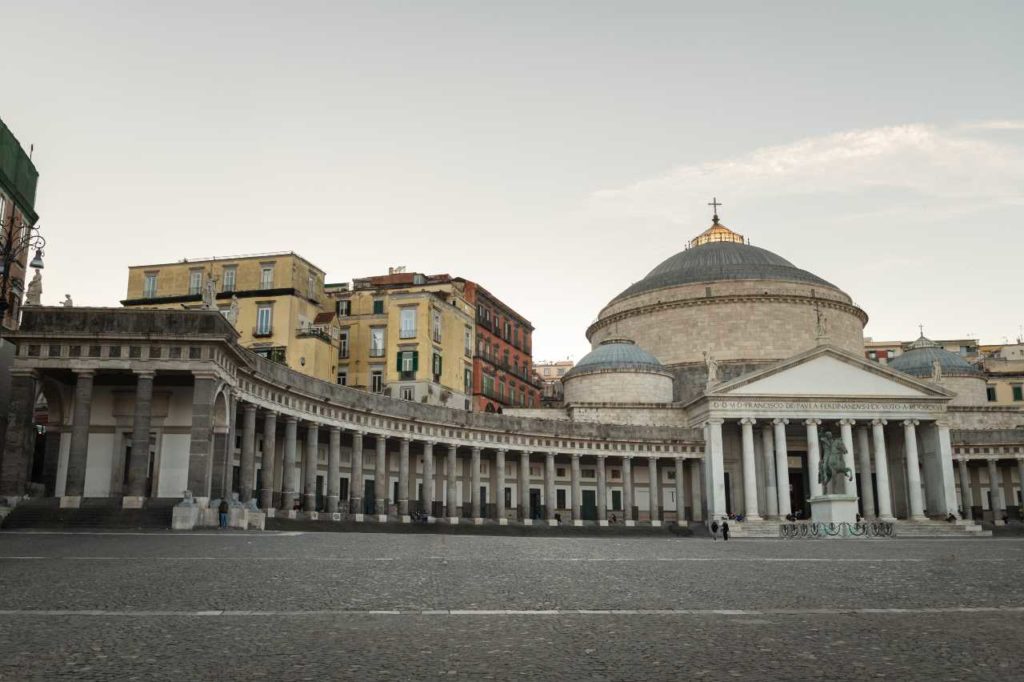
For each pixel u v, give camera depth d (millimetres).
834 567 26203
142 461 47250
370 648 11281
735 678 9594
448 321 103750
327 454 79062
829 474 73000
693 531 83562
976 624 13586
